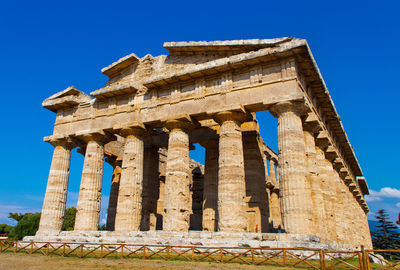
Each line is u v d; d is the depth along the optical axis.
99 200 30.41
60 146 33.25
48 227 30.47
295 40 23.38
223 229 22.95
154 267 16.41
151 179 36.50
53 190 31.70
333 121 32.19
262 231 31.12
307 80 26.39
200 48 27.83
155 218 36.12
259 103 24.42
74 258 20.30
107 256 20.83
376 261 21.02
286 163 22.72
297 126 23.47
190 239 22.41
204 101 26.72
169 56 30.33
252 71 25.50
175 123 27.23
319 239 21.42
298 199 21.75
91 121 31.95
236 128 25.47
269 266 16.45
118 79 32.78
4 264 18.08
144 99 29.94
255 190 32.09
